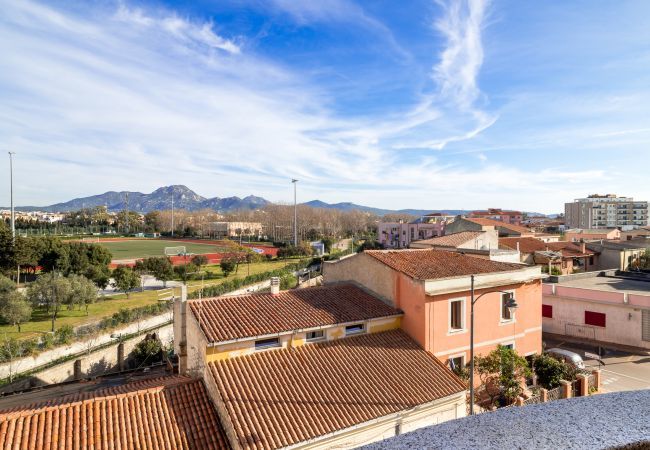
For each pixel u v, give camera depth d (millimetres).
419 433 2775
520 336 21656
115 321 30297
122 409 13195
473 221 55531
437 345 18516
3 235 43688
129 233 143125
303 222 132125
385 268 20141
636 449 2523
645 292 29766
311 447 12453
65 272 44906
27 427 11836
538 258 44719
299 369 15258
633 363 25062
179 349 18422
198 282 51844
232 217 164875
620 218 121062
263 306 17906
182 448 12109
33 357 24297
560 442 2537
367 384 15039
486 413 3057
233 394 13406
